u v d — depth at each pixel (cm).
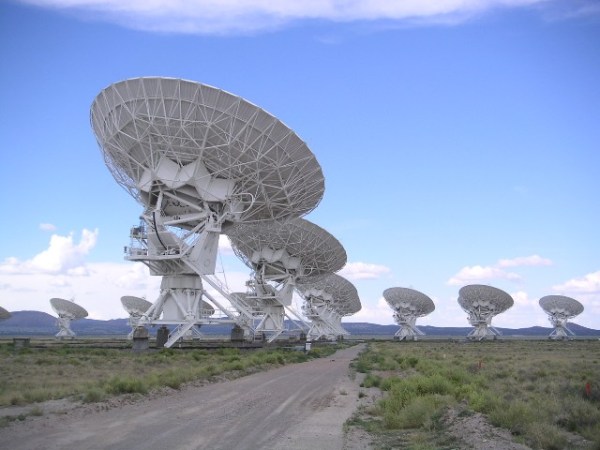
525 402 2055
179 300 5694
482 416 1770
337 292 13500
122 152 5094
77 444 1426
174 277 5741
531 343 12812
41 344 8175
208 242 5578
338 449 1452
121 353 5591
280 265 8481
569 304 16362
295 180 5231
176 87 4609
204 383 3156
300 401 2472
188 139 4875
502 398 2086
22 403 2072
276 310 8525
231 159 5019
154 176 5131
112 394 2344
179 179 5134
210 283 5559
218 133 4822
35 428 1623
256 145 4897
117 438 1517
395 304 15400
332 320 14450
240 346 6881
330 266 8719
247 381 3406
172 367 4109
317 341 12069
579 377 3391
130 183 5444
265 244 8338
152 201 5516
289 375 3953
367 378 3397
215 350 6231
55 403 2077
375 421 1939
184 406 2183
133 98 4719
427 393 2373
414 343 13312
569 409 1852
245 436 1609
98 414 1922
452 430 1656
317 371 4391
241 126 4775
